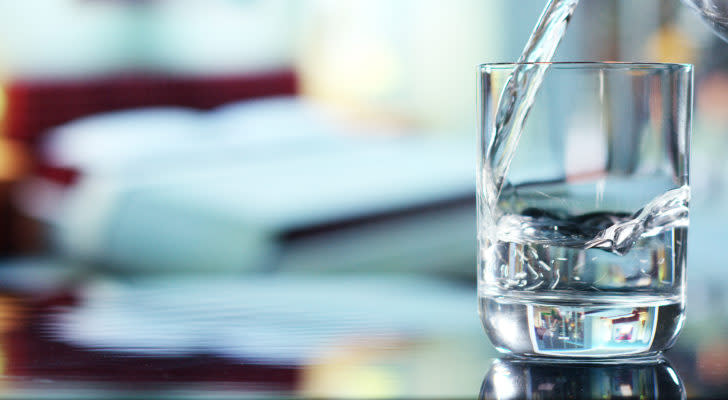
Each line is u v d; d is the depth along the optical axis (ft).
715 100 14.78
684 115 2.28
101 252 9.91
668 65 2.26
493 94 2.28
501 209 2.28
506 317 2.30
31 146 16.87
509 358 2.38
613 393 2.16
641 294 2.27
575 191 2.25
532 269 2.27
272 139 14.19
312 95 19.13
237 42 18.47
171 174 11.57
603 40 17.76
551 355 2.28
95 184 12.21
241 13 18.47
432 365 2.34
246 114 16.96
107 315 2.86
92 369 2.33
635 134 2.25
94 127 16.29
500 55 19.72
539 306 2.28
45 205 14.35
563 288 2.27
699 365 2.31
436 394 2.16
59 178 15.07
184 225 8.49
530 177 2.26
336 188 9.22
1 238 14.02
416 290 3.46
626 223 2.25
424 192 8.64
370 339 2.58
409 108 19.42
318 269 7.38
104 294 3.24
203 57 18.21
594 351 2.27
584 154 2.25
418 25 19.36
